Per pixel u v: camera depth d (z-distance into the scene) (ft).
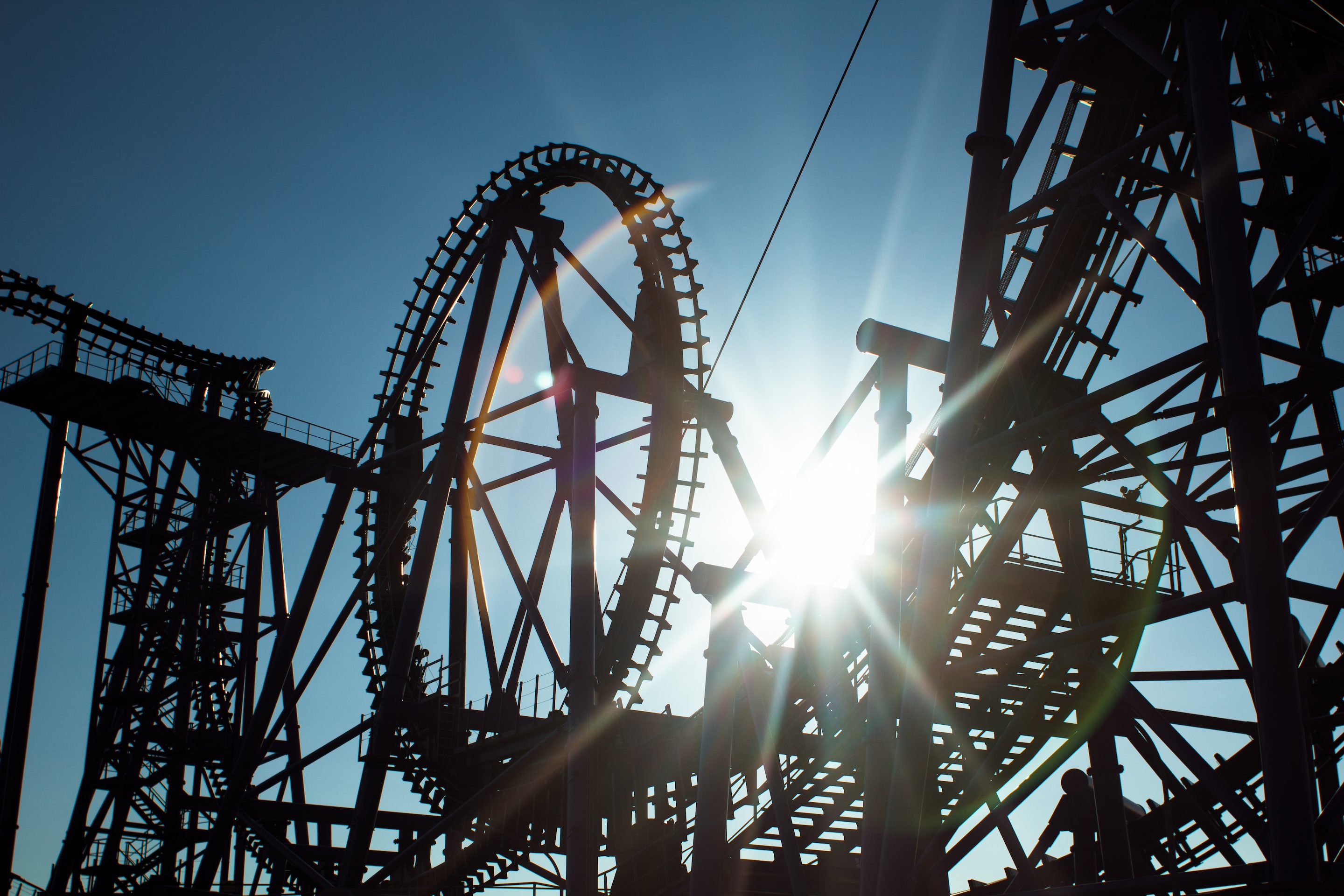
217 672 121.39
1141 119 55.21
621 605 105.50
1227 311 41.04
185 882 113.91
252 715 104.12
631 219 105.09
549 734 88.99
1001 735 62.44
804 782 68.03
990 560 50.34
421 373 119.14
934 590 45.60
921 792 44.80
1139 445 49.49
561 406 112.47
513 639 112.27
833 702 65.67
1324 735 59.82
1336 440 54.90
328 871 112.57
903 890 44.45
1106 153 54.03
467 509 110.11
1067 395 61.00
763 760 64.28
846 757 65.72
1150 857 69.46
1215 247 41.70
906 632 56.54
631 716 89.10
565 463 109.29
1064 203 50.19
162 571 122.83
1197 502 46.34
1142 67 53.57
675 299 104.12
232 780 103.04
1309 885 36.22
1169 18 51.88
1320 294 53.47
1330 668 58.95
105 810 113.60
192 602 121.70
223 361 130.21
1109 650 63.41
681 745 80.64
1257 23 49.14
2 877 107.14
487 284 110.22
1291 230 54.65
